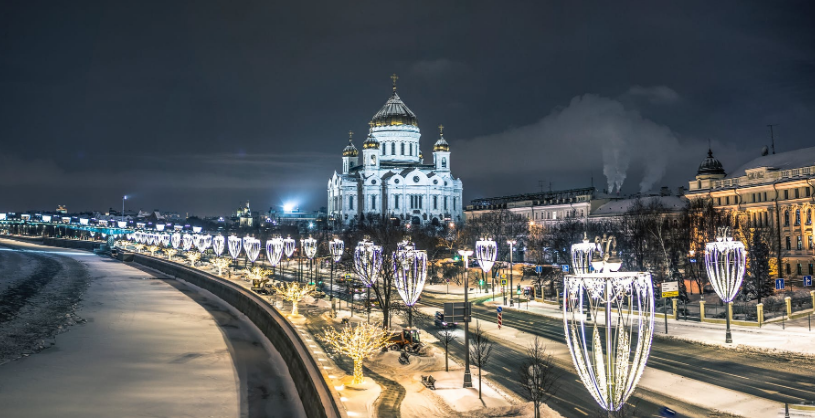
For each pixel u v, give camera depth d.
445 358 66.75
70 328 107.19
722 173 148.88
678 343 72.38
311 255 144.38
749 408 48.72
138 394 68.50
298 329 82.62
